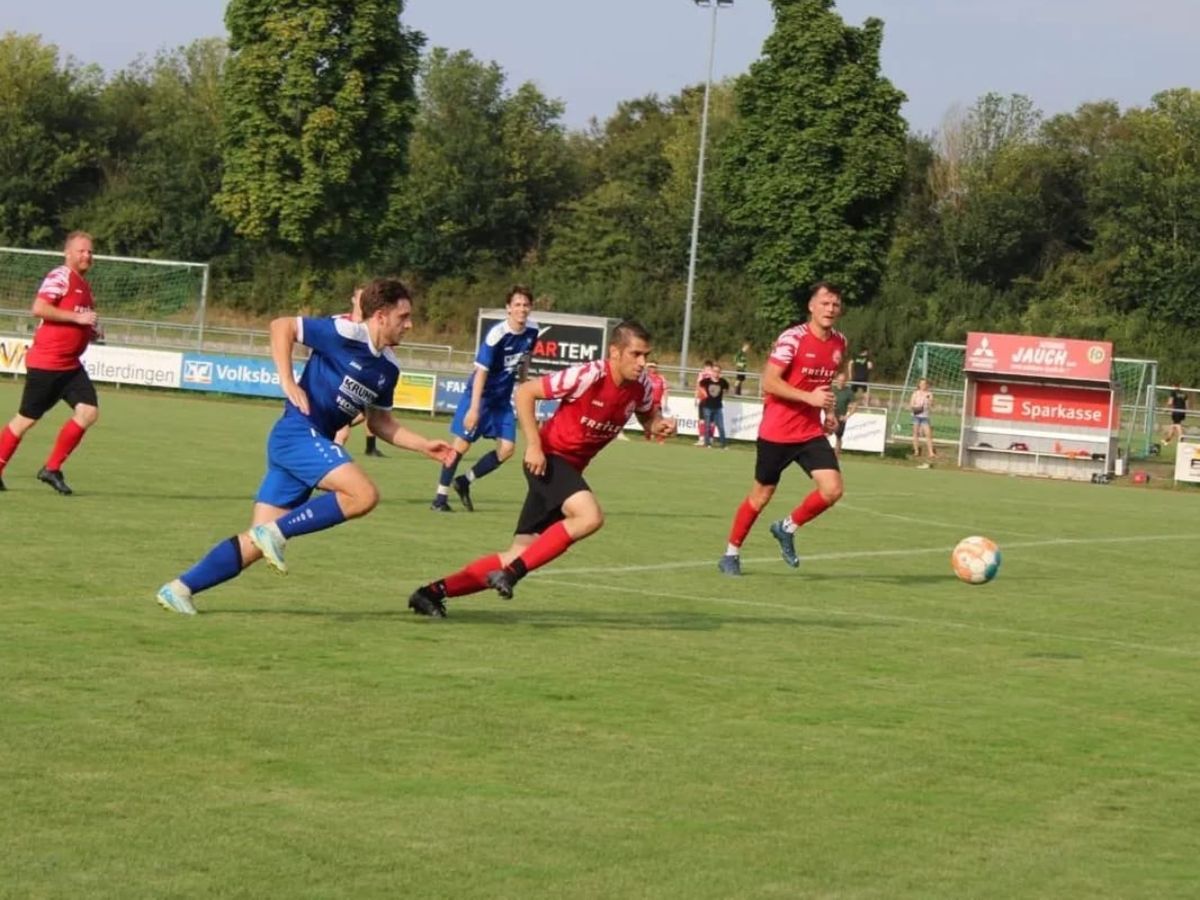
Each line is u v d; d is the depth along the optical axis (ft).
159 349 186.19
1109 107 360.69
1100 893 21.47
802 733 29.78
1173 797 26.76
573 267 341.00
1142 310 306.14
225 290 310.04
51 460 63.67
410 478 87.66
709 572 54.03
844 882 21.30
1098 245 324.39
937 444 172.14
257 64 250.78
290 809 23.16
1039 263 339.36
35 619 36.58
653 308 319.88
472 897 19.89
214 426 118.01
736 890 20.71
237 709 28.91
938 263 342.44
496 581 39.24
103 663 32.17
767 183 260.21
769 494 53.83
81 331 62.34
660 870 21.31
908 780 26.86
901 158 259.39
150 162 348.79
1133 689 36.52
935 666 37.96
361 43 251.19
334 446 37.19
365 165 257.75
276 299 304.71
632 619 42.32
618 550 59.00
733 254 334.03
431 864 21.06
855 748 28.86
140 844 21.25
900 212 343.26
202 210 332.60
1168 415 190.29
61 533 52.11
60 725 27.12
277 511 38.22
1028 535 77.61
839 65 257.14
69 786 23.67
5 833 21.42
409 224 282.36
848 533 72.43
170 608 38.09
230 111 254.47
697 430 164.35
